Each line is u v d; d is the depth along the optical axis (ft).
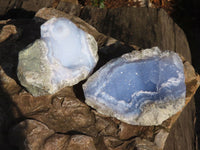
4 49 8.04
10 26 8.58
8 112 6.66
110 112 6.71
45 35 6.91
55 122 6.69
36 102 6.94
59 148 6.05
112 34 10.38
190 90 7.66
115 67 7.11
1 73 7.41
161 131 6.72
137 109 6.65
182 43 11.57
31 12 10.88
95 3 14.03
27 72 6.46
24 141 6.00
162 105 6.63
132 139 6.55
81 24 9.18
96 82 6.95
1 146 6.03
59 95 7.12
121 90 6.87
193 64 14.17
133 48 8.61
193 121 9.90
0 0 11.24
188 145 8.84
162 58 7.30
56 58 6.74
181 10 16.46
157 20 11.10
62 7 11.13
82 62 7.11
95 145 6.41
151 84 6.90
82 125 6.77
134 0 14.73
